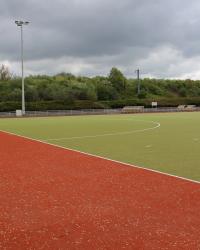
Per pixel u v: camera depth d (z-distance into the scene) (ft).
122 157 42.19
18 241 17.07
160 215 20.36
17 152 47.26
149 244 16.49
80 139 63.05
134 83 327.67
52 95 253.03
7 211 21.54
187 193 24.86
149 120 118.01
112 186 27.25
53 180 29.66
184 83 356.18
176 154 44.11
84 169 34.47
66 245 16.56
